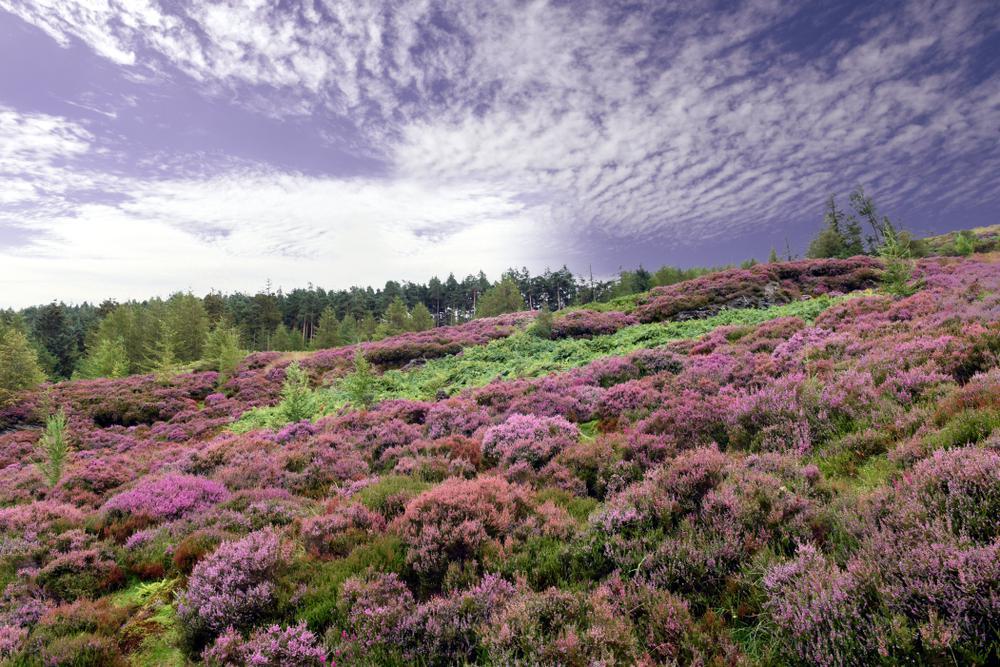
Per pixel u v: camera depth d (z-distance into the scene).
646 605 4.50
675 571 4.93
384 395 24.67
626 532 6.01
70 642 5.09
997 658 3.11
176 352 62.69
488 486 7.88
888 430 7.00
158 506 9.06
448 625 4.73
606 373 15.91
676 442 9.02
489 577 5.40
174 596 6.29
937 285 21.42
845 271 34.22
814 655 3.50
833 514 5.20
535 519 6.80
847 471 6.44
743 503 5.65
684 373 13.62
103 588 6.71
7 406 26.62
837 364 10.74
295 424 16.66
